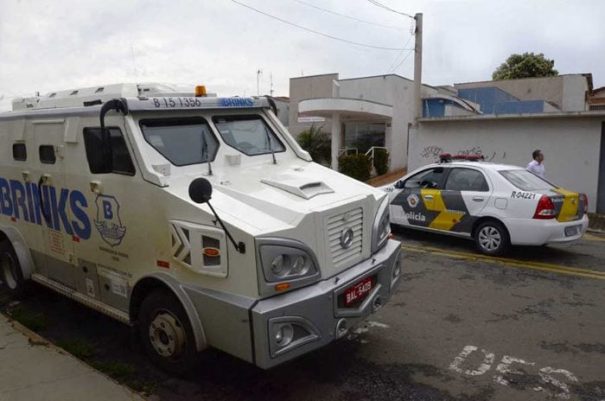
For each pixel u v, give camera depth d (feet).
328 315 12.55
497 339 17.03
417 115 56.95
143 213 13.71
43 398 12.30
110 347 16.25
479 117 50.90
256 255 11.44
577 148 46.88
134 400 12.34
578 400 13.28
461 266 25.82
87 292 16.60
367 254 14.57
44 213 17.62
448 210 29.22
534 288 22.43
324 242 12.77
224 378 14.32
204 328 12.68
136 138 13.73
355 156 70.85
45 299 20.58
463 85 119.24
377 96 82.28
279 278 11.81
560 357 15.74
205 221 12.26
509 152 50.47
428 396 13.46
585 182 46.80
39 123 17.20
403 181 32.07
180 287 12.92
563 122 47.32
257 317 11.34
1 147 19.58
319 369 14.90
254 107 17.40
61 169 16.44
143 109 14.01
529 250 29.19
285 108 107.76
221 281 12.16
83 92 18.34
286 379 14.30
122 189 14.21
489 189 27.66
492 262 26.53
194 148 14.97
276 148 17.58
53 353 14.64
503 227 26.96
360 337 17.13
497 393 13.62
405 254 28.17
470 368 15.01
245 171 15.35
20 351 14.73
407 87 83.87
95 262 15.81
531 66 151.33
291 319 11.75
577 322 18.54
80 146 15.47
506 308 19.97
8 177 19.43
